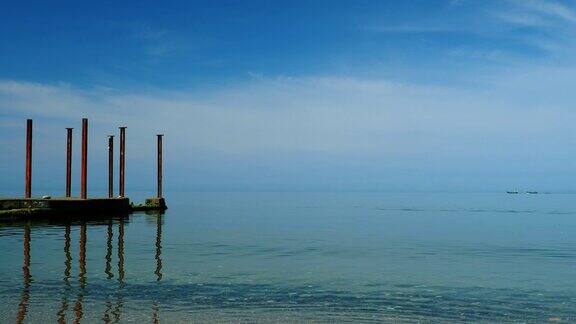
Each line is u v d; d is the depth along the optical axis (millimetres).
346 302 17750
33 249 29234
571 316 16328
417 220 63062
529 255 30172
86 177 56031
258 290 19422
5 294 18031
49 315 15539
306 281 21312
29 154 53750
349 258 28234
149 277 21562
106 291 18797
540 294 19266
